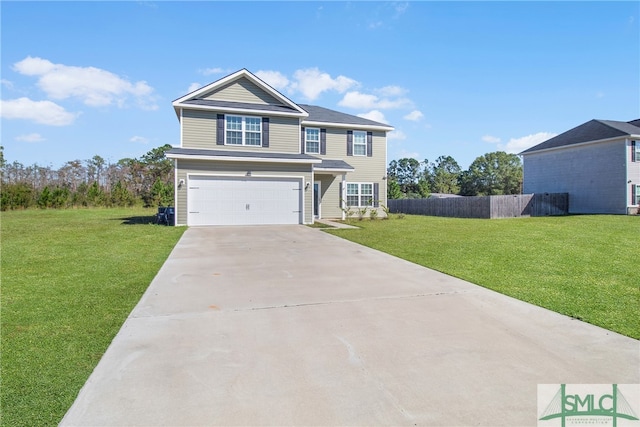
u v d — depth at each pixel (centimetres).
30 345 350
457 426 225
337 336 369
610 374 288
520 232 1293
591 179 2395
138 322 410
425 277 622
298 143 1750
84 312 446
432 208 2680
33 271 673
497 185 5816
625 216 2045
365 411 241
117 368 301
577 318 417
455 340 358
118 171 4228
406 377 286
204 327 395
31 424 228
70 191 3469
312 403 250
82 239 1095
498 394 261
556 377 284
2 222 1731
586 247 939
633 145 2228
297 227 1448
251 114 1673
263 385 274
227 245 984
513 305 466
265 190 1542
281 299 498
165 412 239
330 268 699
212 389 269
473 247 946
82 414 237
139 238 1116
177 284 580
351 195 2045
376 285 571
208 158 1447
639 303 472
